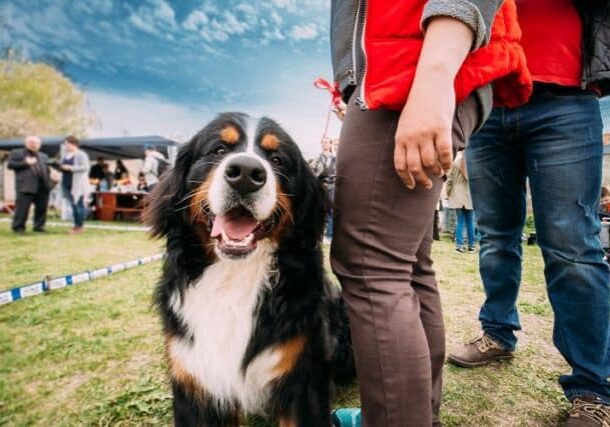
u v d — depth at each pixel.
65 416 1.93
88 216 13.11
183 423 1.73
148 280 4.45
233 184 1.66
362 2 1.20
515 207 2.15
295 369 1.68
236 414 1.83
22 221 8.54
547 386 2.12
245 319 1.74
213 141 1.97
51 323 3.10
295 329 1.69
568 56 1.67
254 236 1.75
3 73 30.17
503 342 2.34
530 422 1.84
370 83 1.13
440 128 0.98
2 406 2.01
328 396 1.72
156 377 2.27
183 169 2.03
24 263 5.37
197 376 1.70
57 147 14.91
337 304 2.08
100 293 3.92
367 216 1.20
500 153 2.03
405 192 1.17
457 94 1.12
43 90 30.66
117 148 14.90
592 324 1.70
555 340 1.85
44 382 2.23
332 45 1.38
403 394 1.15
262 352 1.70
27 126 29.67
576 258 1.70
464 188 6.73
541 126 1.75
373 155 1.18
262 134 1.97
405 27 1.10
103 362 2.45
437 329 1.49
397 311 1.18
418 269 1.51
